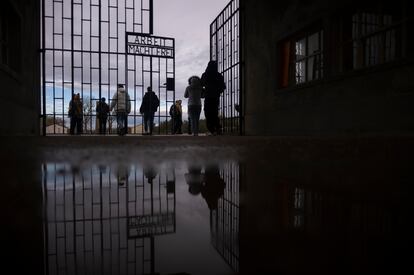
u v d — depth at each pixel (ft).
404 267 0.77
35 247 0.95
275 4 25.35
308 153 7.26
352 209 1.64
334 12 18.30
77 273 0.73
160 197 2.02
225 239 1.02
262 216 1.42
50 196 2.02
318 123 20.10
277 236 1.07
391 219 1.38
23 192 2.19
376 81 15.33
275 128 25.62
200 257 0.84
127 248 0.94
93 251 0.91
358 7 16.85
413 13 13.50
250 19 29.99
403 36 13.85
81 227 1.22
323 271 0.72
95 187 2.48
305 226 1.22
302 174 3.59
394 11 15.28
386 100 14.66
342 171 4.06
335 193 2.25
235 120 32.99
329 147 8.66
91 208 1.63
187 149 9.49
